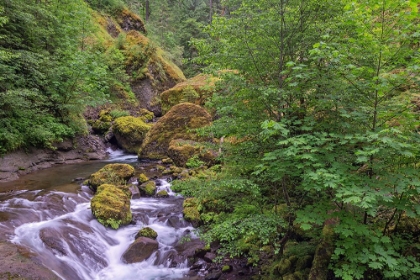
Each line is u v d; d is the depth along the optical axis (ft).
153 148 42.55
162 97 57.72
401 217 14.40
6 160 31.35
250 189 15.67
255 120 15.61
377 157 12.56
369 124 13.44
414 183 11.14
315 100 13.82
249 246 19.08
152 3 114.73
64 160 39.63
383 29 12.21
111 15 83.97
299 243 17.46
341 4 14.89
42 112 38.19
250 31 15.48
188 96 52.11
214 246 20.89
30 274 14.58
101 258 19.35
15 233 18.33
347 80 13.50
